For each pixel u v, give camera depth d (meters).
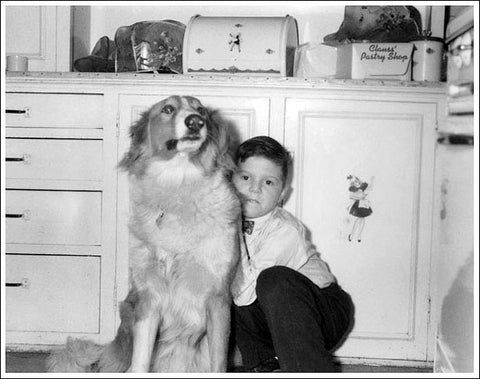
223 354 1.84
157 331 1.91
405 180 2.28
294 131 2.28
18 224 2.33
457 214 1.70
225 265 1.82
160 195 1.83
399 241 2.29
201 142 1.80
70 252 2.32
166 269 1.82
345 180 2.29
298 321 1.67
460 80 1.64
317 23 2.89
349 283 2.31
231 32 2.42
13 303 2.33
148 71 2.44
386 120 2.27
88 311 2.33
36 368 2.11
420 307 2.29
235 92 2.28
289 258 1.98
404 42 2.42
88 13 2.92
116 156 2.30
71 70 2.67
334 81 2.26
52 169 2.33
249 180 2.00
